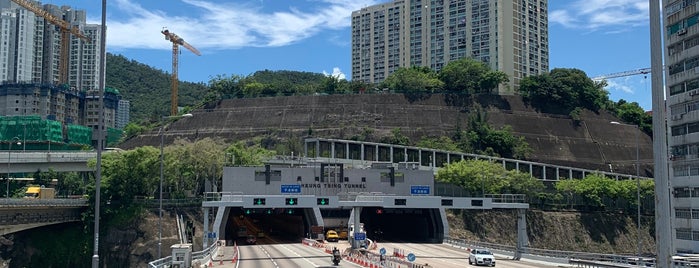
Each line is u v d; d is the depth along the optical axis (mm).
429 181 88000
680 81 86312
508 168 137625
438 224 86312
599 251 111812
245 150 124250
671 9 88750
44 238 91125
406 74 177125
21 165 109125
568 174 142125
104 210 92938
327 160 115500
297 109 164875
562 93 167125
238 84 184750
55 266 89938
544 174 139000
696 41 83750
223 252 66125
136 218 93312
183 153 107188
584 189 118875
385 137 152875
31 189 106000
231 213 94625
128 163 96312
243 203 69062
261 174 81562
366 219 101000
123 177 96188
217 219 77500
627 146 161750
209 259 55375
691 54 84312
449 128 158500
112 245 91188
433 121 160250
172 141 164500
